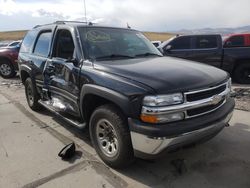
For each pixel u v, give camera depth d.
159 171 3.33
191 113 2.93
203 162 3.52
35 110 5.77
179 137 2.78
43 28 5.15
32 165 3.52
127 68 3.26
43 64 4.73
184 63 3.69
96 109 3.38
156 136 2.72
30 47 5.56
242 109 5.61
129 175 3.26
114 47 4.06
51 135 4.50
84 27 4.13
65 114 4.39
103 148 3.45
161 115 2.77
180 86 2.87
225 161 3.54
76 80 3.69
